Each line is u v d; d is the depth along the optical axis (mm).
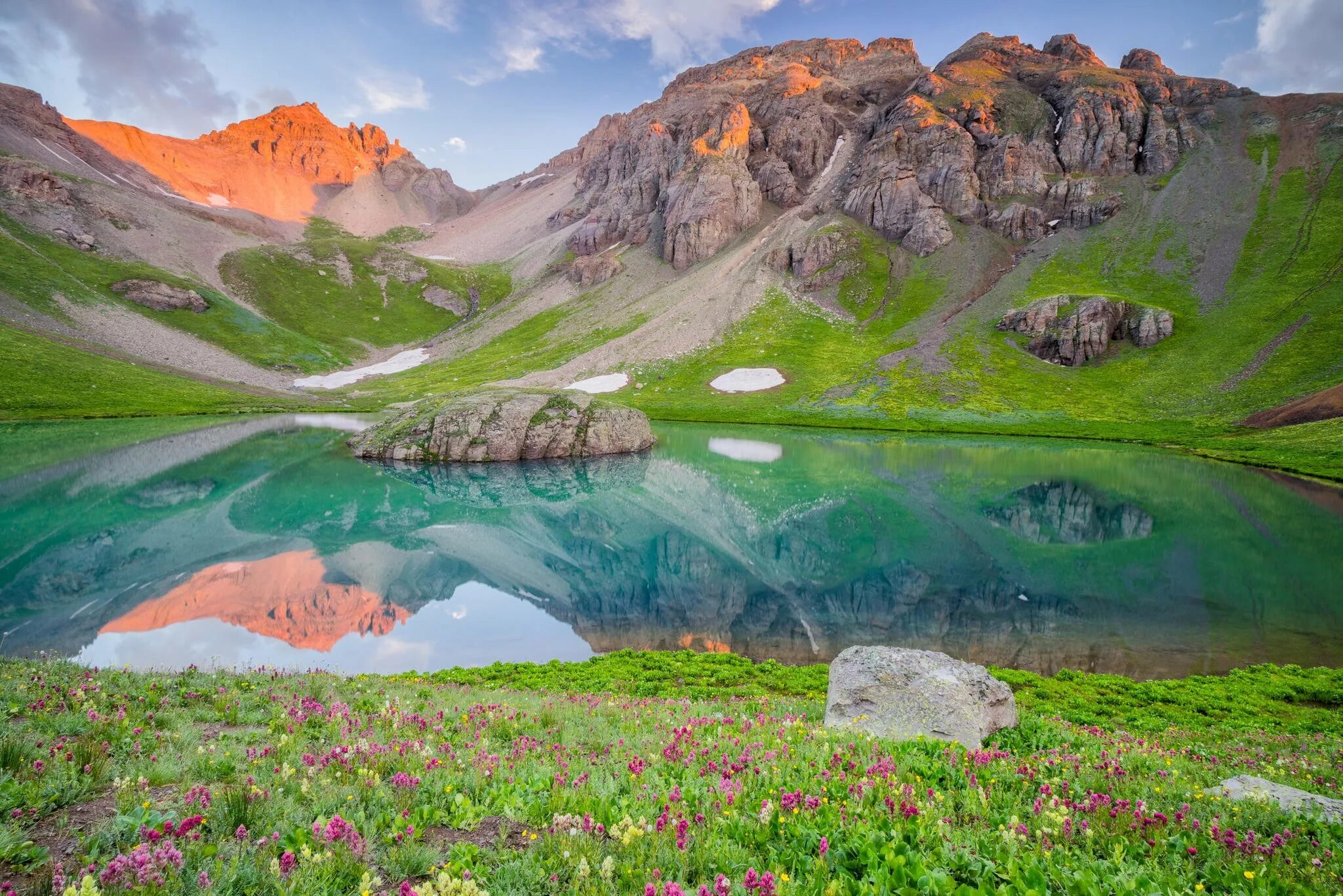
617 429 83500
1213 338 114000
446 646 25781
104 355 122250
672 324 156500
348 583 32938
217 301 174000
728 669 23250
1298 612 29891
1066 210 166375
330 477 62562
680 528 46094
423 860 6320
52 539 37469
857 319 149375
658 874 5879
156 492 51469
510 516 49344
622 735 12266
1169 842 6922
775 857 6273
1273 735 17453
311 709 12578
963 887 5590
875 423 104562
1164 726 18469
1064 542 42250
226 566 34688
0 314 121000
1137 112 181250
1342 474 61688
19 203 167750
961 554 39750
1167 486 60156
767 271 169750
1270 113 180125
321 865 5887
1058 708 19953
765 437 97188
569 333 170000
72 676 13648
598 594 32625
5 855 5578
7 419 86625
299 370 156875
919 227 168250
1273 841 6926
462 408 80625
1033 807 7961
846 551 40344
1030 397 110312
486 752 10047
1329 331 103812
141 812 6621
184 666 22062
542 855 6434
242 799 6961
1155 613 29875
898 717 12852
